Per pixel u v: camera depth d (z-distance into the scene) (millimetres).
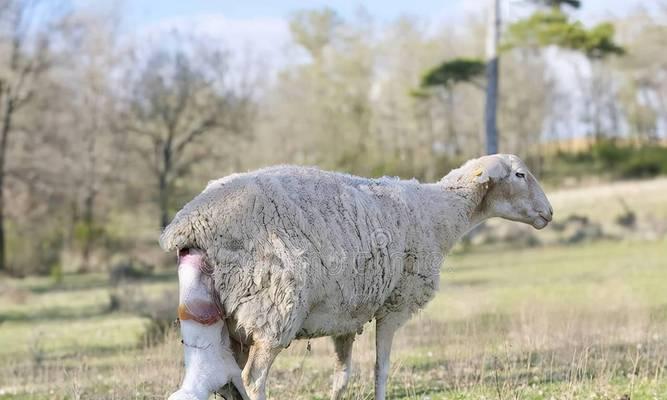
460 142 71938
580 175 64625
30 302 25625
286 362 10297
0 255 42125
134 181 51469
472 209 7203
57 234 48000
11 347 14836
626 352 9891
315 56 67062
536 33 31750
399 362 8648
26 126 46188
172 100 49094
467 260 31016
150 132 49719
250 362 5691
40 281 35688
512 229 36906
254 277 5656
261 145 55781
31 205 46938
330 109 62156
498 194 7344
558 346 10211
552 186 59281
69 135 47844
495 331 10945
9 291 26703
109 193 52156
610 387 7746
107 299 24938
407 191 6789
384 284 6348
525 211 7367
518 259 30125
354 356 9602
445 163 60375
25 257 42188
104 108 50875
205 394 5359
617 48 33719
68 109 48312
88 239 43625
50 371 10820
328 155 58406
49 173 45438
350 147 59438
